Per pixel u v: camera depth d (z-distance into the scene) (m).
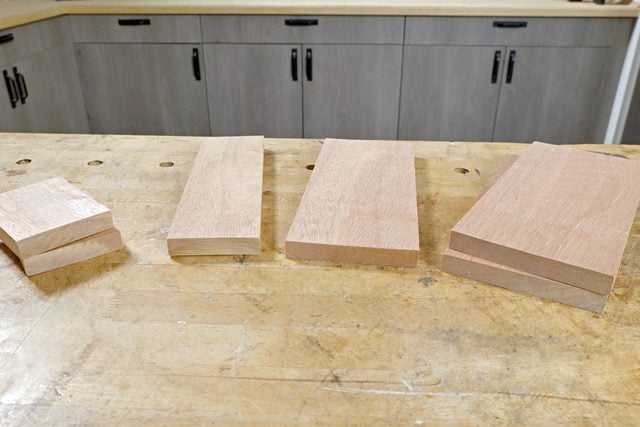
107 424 0.51
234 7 2.60
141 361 0.58
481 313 0.65
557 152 0.95
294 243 0.74
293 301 0.67
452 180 0.99
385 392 0.54
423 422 0.51
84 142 1.16
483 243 0.70
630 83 2.59
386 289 0.69
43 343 0.60
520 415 0.52
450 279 0.71
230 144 1.07
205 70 2.79
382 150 1.03
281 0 2.72
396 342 0.60
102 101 2.92
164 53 2.76
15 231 0.71
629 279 0.71
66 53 2.74
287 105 2.86
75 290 0.69
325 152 1.01
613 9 2.48
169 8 2.63
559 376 0.56
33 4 2.65
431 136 2.89
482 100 2.77
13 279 0.71
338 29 2.63
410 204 0.83
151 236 0.81
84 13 2.67
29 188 0.83
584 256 0.67
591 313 0.65
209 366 0.57
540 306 0.67
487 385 0.55
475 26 2.58
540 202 0.79
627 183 0.85
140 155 1.09
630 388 0.55
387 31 2.62
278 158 1.08
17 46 2.35
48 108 2.64
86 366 0.57
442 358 0.58
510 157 1.05
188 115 2.93
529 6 2.53
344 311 0.65
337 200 0.84
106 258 0.76
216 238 0.75
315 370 0.57
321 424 0.51
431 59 2.68
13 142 1.15
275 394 0.54
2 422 0.51
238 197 0.86
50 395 0.54
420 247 0.78
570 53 2.62
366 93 2.79
